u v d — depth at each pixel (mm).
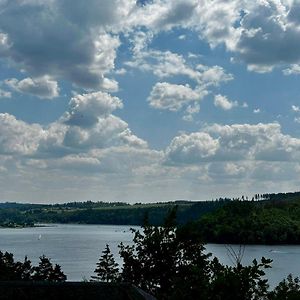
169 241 30781
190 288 19984
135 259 31266
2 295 24484
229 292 19234
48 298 24625
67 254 174000
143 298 24766
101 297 24797
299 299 19484
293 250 181750
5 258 65875
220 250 153375
